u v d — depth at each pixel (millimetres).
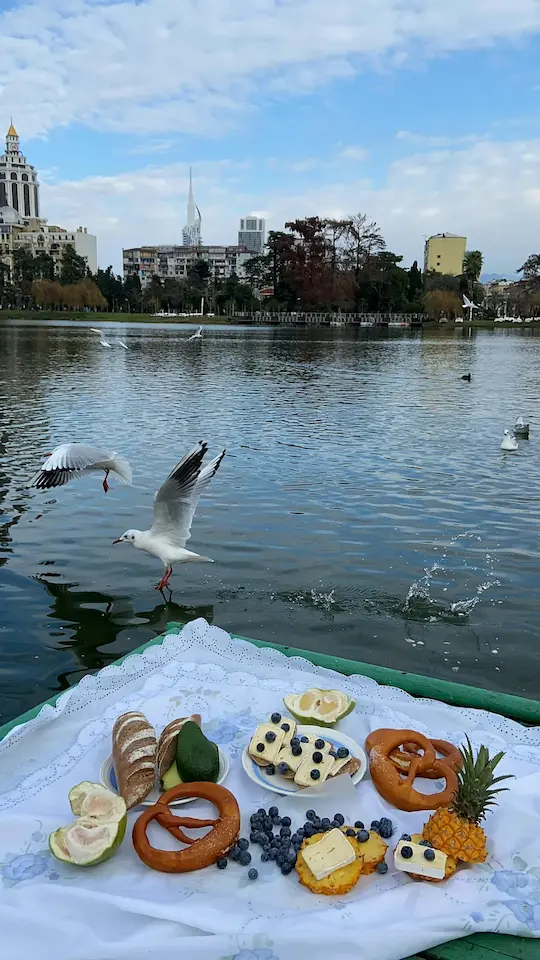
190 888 802
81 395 7980
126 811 882
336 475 4211
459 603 2383
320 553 2834
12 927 751
